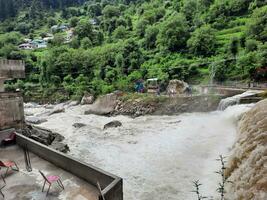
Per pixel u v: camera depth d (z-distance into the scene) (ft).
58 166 29.07
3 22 328.90
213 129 57.82
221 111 76.18
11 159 32.24
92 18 327.88
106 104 96.53
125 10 307.37
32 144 34.27
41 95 152.35
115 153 47.98
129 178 37.09
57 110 102.17
